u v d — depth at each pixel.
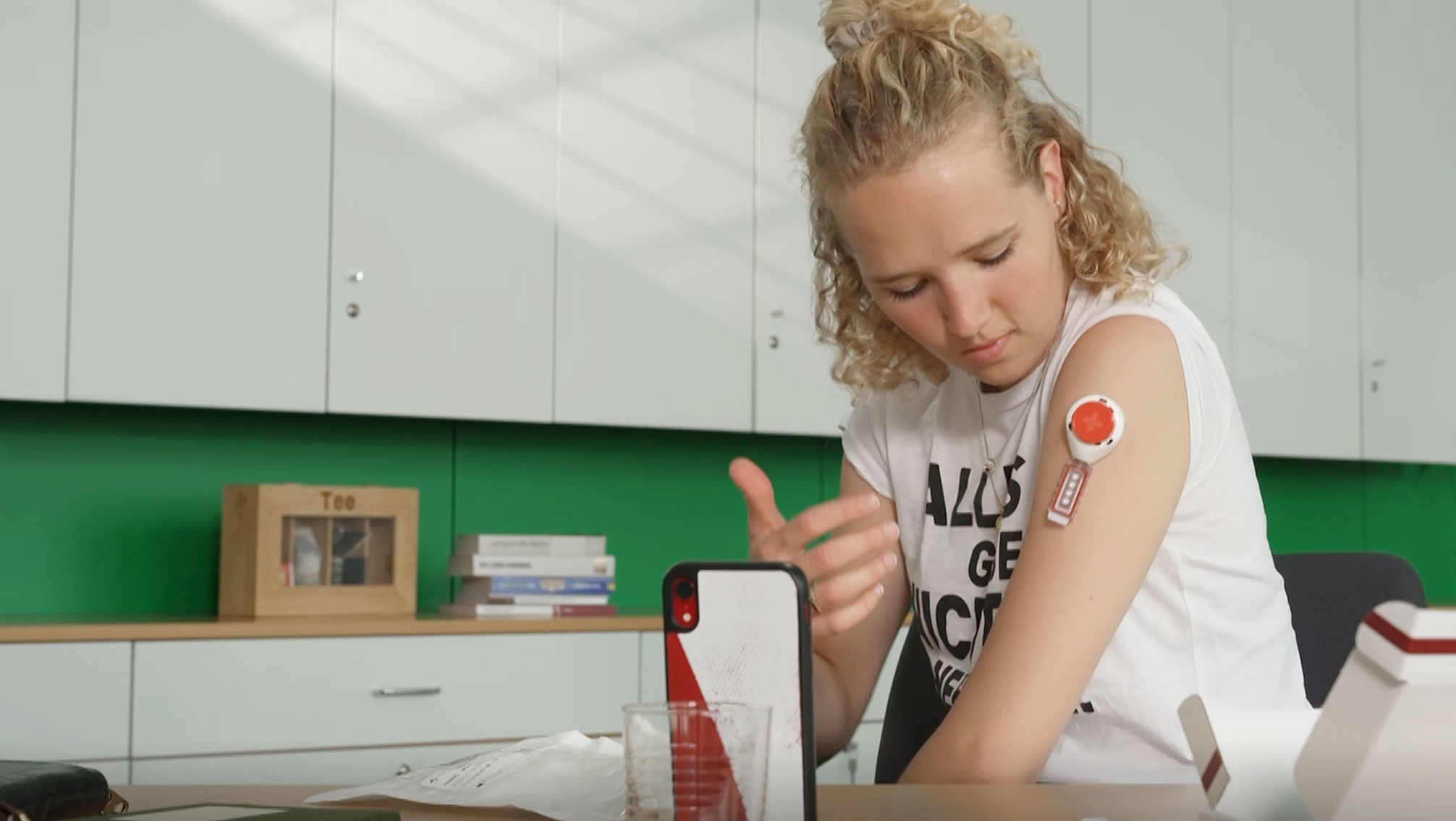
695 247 3.26
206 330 2.81
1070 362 1.24
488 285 3.05
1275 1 3.98
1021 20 3.60
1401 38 4.18
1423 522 4.58
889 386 1.51
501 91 3.08
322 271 2.91
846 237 1.26
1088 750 1.29
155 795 1.07
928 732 1.55
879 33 1.24
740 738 0.75
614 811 0.91
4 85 2.68
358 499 2.92
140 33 2.78
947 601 1.45
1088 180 1.30
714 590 0.83
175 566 3.11
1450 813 0.69
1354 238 4.06
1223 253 3.86
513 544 3.01
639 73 3.22
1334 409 4.00
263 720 2.59
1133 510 1.15
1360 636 0.69
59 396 2.70
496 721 2.78
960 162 1.18
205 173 2.82
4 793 0.83
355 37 2.95
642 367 3.20
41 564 3.01
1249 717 0.81
